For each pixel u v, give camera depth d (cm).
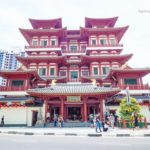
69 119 3944
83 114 3656
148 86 4241
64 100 3525
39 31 5538
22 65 4491
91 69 5169
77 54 5647
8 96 4272
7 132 2328
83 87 3684
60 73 5541
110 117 3083
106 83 4909
